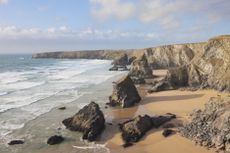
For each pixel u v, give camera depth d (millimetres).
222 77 46969
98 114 30016
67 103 42812
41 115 36000
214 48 52188
